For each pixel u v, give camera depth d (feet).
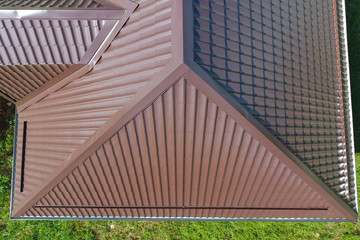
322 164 25.09
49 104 25.68
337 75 28.43
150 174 22.86
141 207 26.12
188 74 17.37
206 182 23.40
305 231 40.86
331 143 26.27
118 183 23.81
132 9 20.24
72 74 23.73
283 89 22.24
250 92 19.97
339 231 40.93
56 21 21.07
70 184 24.07
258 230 40.86
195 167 22.18
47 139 25.09
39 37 21.66
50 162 24.61
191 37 17.30
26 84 26.20
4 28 21.36
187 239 40.45
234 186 23.76
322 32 27.55
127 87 19.69
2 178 42.34
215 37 18.51
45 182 23.93
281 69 22.29
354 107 44.80
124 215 27.63
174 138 20.34
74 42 21.79
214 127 19.84
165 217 28.22
